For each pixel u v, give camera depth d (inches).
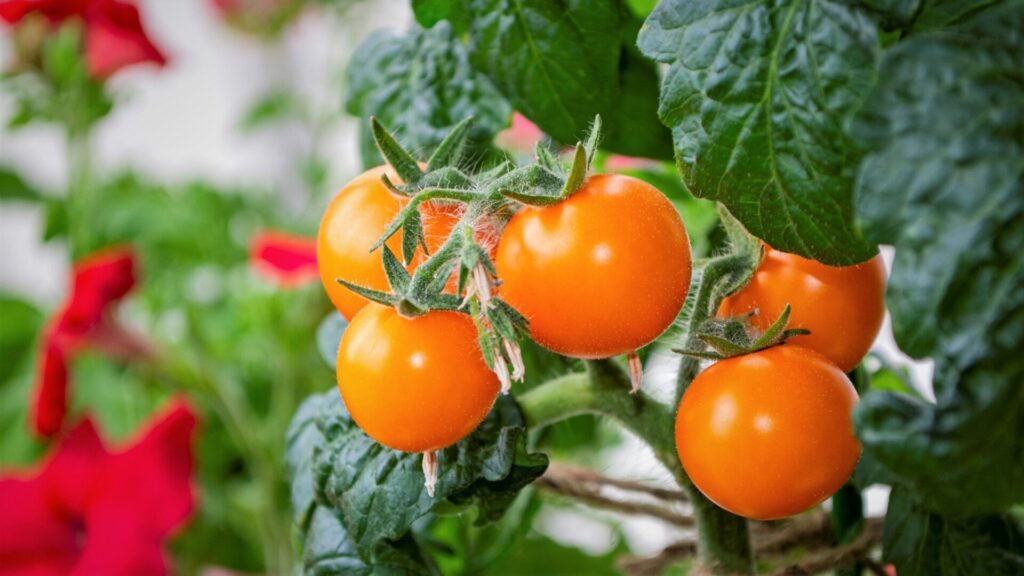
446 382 9.9
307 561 12.2
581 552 18.7
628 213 9.9
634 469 13.6
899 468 8.8
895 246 8.7
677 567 16.4
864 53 9.6
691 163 10.1
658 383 12.0
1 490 20.2
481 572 15.3
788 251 10.1
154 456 20.1
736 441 10.2
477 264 9.5
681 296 10.1
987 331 8.5
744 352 10.5
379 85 13.2
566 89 12.0
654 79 12.8
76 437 20.9
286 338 21.4
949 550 11.4
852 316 10.8
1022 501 8.8
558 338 10.1
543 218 9.9
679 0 10.1
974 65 8.8
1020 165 8.6
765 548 13.2
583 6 11.7
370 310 10.2
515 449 11.1
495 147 13.2
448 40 13.0
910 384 13.9
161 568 19.7
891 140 8.8
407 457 11.3
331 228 10.6
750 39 9.9
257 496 22.5
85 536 20.8
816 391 10.2
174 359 22.2
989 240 8.5
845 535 12.8
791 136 9.9
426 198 9.9
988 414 8.6
